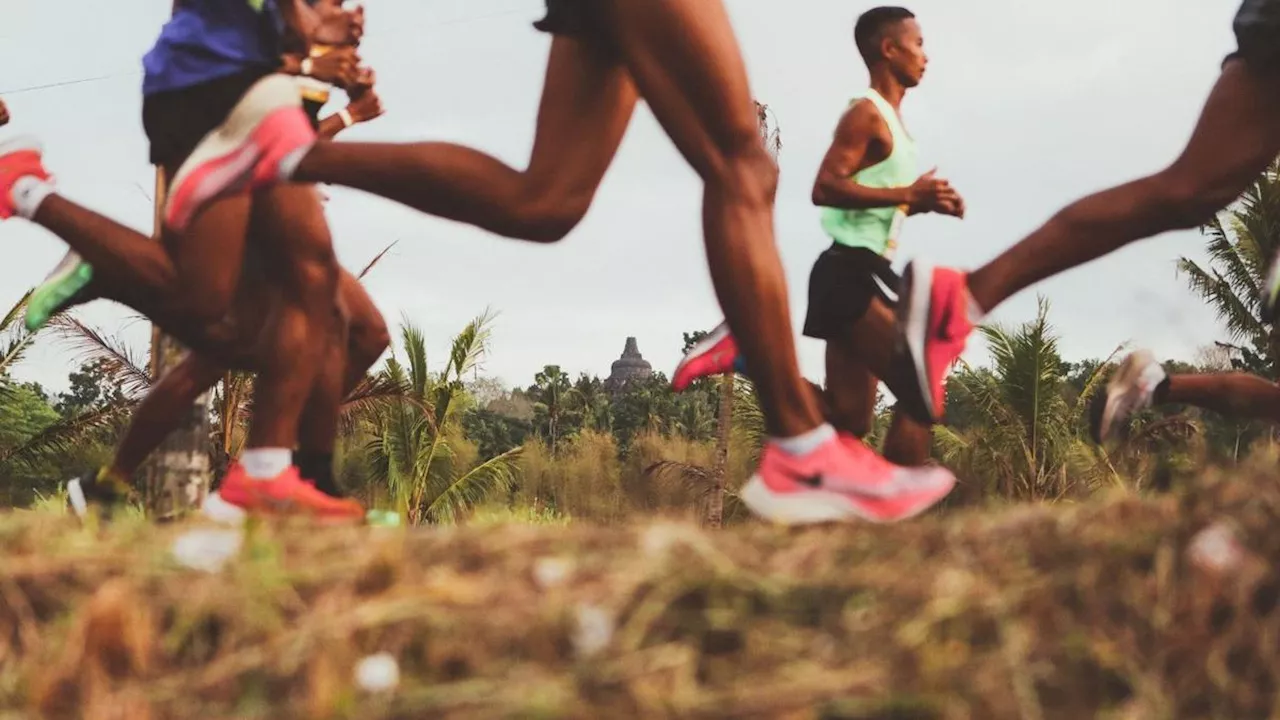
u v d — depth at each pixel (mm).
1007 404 17797
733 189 3324
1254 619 2209
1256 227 18969
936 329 3756
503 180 3604
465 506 19344
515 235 3670
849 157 5301
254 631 2252
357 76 4598
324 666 2150
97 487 4656
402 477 18672
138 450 4656
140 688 2186
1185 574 2270
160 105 3953
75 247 3902
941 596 2219
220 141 3770
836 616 2236
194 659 2252
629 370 108000
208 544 2566
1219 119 3818
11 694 2250
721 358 4812
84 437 15945
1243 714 2135
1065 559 2344
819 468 3311
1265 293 4234
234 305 4465
